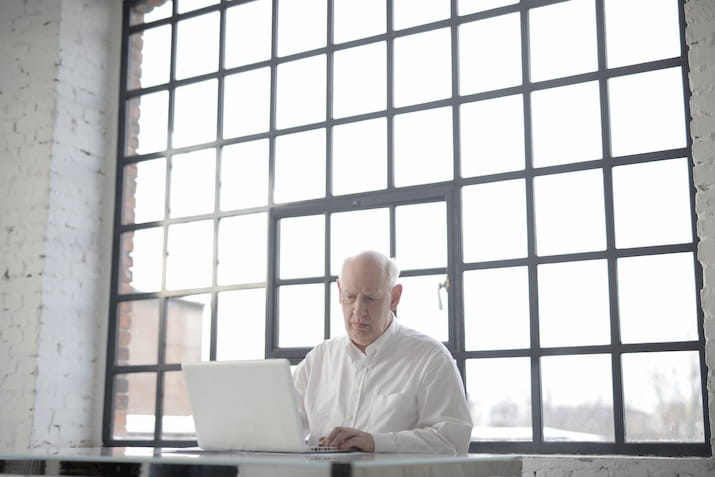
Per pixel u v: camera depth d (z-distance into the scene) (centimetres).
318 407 313
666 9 359
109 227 495
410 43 419
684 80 347
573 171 367
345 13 442
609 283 350
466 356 375
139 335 479
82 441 473
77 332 477
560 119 376
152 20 508
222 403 244
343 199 416
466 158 394
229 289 447
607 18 372
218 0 486
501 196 382
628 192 355
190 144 480
